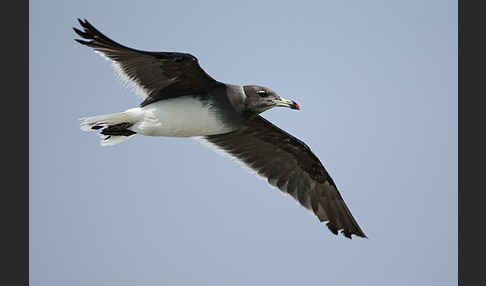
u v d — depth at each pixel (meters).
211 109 13.07
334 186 15.43
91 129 12.95
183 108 12.91
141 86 12.91
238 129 14.16
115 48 12.10
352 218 15.51
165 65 12.59
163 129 12.96
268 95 13.48
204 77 12.91
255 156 15.36
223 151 15.22
